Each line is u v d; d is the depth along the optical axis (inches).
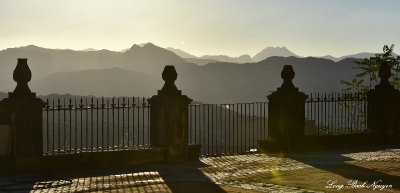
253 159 612.4
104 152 541.6
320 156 644.1
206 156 631.2
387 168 543.5
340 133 756.6
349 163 581.9
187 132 601.3
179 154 591.2
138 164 565.9
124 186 435.8
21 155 498.0
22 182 449.4
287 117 683.4
